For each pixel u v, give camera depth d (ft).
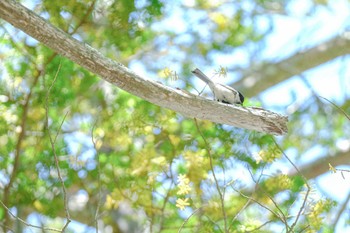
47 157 37.70
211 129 37.37
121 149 38.58
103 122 39.22
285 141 46.88
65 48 24.58
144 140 38.83
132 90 25.52
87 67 24.99
